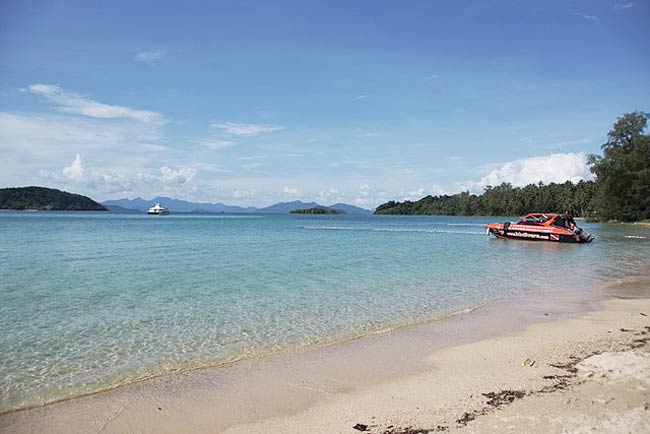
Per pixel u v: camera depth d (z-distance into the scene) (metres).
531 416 5.49
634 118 69.62
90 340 9.41
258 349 8.86
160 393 6.77
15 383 7.17
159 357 8.40
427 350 8.61
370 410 5.99
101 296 13.76
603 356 7.71
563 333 9.52
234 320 11.05
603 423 5.23
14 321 10.84
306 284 15.99
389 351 8.61
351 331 10.11
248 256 24.95
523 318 11.07
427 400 6.21
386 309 12.23
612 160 69.62
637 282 16.70
